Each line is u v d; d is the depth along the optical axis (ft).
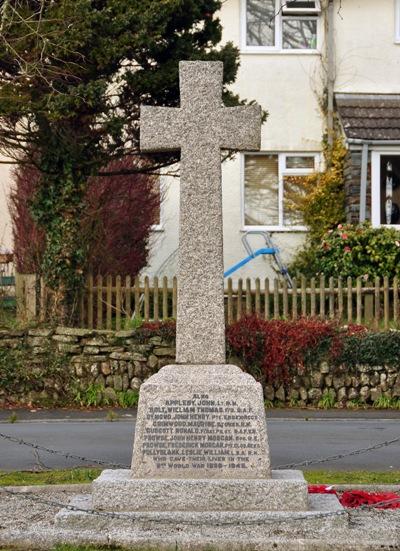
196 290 29.84
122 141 59.98
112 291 61.31
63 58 56.85
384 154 83.61
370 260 76.74
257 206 88.33
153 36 56.90
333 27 88.28
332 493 30.89
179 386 28.89
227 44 61.93
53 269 60.03
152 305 64.39
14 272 71.72
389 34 88.79
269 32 88.99
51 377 58.23
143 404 28.86
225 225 87.61
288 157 88.38
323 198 86.28
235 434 28.68
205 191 30.17
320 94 88.17
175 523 26.89
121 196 72.28
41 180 60.49
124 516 27.04
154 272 86.28
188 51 59.72
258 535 26.32
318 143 88.02
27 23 55.06
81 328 59.82
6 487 33.22
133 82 58.08
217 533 26.40
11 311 62.18
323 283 61.77
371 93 88.33
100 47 56.49
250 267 86.89
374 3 88.74
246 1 88.74
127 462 39.06
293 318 60.49
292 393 58.29
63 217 60.13
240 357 58.54
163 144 30.45
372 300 62.13
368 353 57.88
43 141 59.11
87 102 55.57
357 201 83.46
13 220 75.66
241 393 28.81
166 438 28.73
